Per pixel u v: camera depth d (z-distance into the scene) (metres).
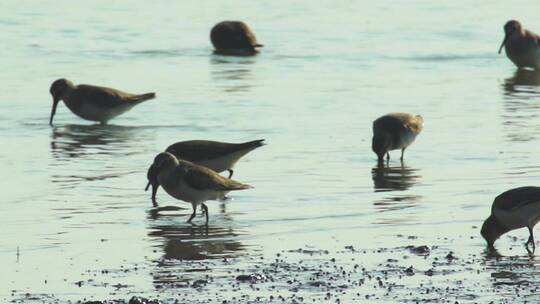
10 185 17.11
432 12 37.78
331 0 40.00
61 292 11.70
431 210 15.60
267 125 21.83
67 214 15.43
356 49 31.33
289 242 13.90
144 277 12.30
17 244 13.81
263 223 14.98
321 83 26.50
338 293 11.59
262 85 26.23
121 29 33.78
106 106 22.42
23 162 18.81
